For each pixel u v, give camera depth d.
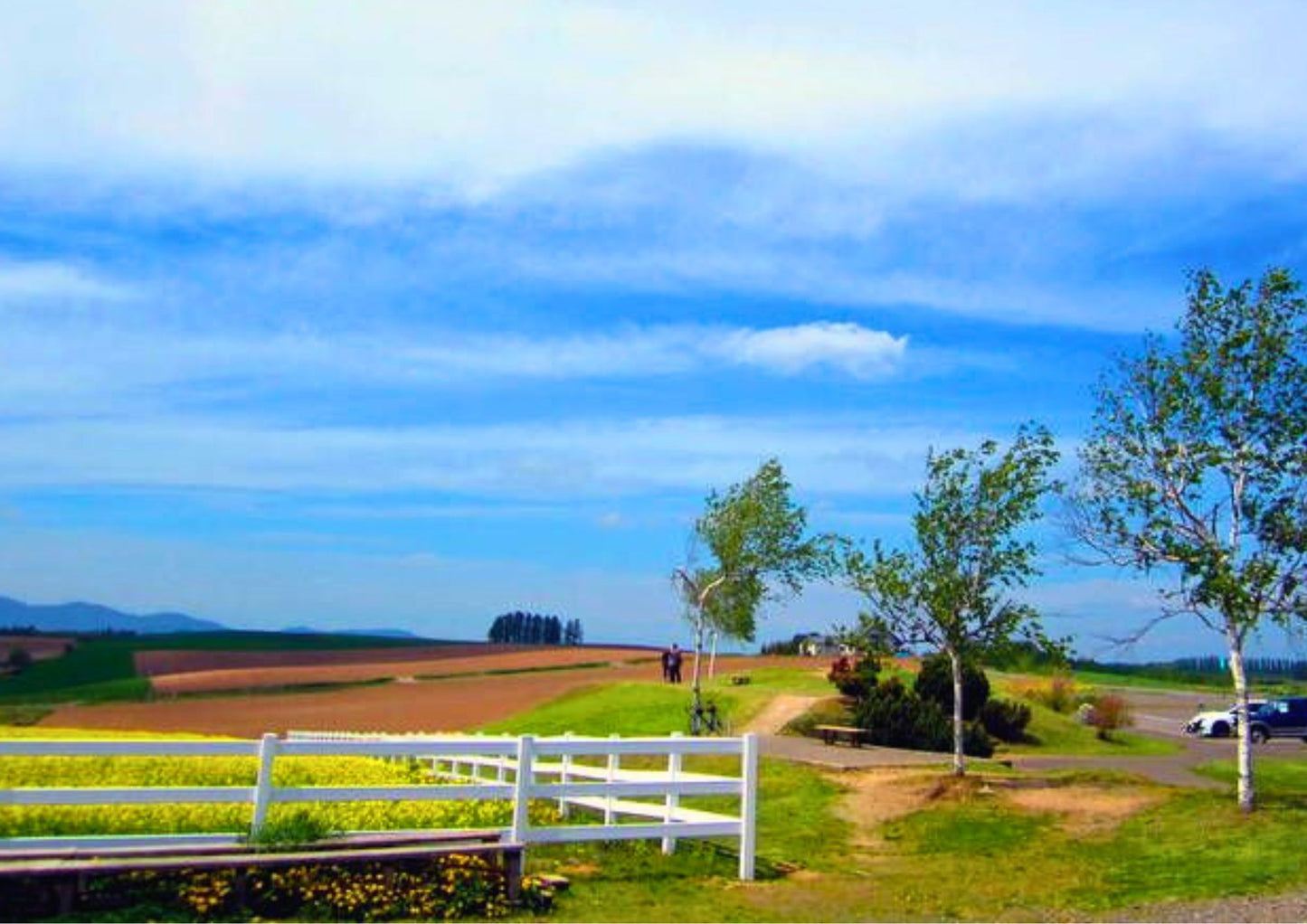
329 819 15.62
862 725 38.12
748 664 74.75
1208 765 31.36
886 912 14.62
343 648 103.19
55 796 12.29
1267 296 22.08
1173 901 15.32
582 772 20.08
